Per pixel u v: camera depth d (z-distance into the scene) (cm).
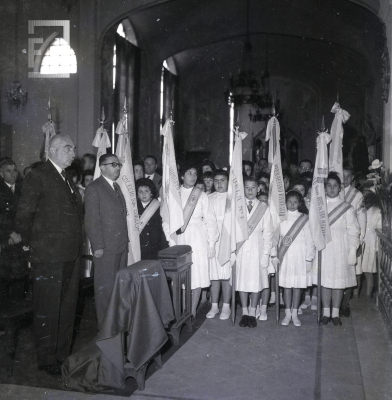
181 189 566
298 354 425
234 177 518
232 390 349
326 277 513
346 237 522
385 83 732
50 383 361
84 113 1060
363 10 1159
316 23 1489
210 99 2052
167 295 408
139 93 1471
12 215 556
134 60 1410
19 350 429
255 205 530
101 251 429
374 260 634
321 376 375
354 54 1542
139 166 738
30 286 556
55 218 393
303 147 2023
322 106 1952
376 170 641
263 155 2020
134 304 354
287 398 336
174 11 1441
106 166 449
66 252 393
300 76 1967
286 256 518
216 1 1470
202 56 1916
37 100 1055
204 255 540
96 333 480
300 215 529
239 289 515
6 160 618
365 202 634
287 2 1458
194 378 373
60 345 397
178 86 1927
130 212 534
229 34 1648
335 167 623
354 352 429
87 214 430
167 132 548
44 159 815
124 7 1062
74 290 409
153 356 380
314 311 579
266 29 1617
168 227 553
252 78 1486
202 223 550
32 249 390
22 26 1050
